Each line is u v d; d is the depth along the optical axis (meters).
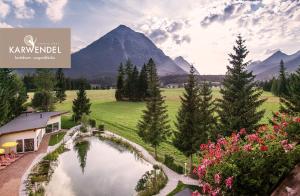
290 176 7.35
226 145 9.84
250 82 33.53
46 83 73.38
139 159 39.56
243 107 32.16
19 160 35.53
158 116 41.53
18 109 61.16
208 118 37.25
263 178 7.62
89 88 187.00
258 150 8.16
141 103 113.38
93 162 37.91
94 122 64.38
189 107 34.72
